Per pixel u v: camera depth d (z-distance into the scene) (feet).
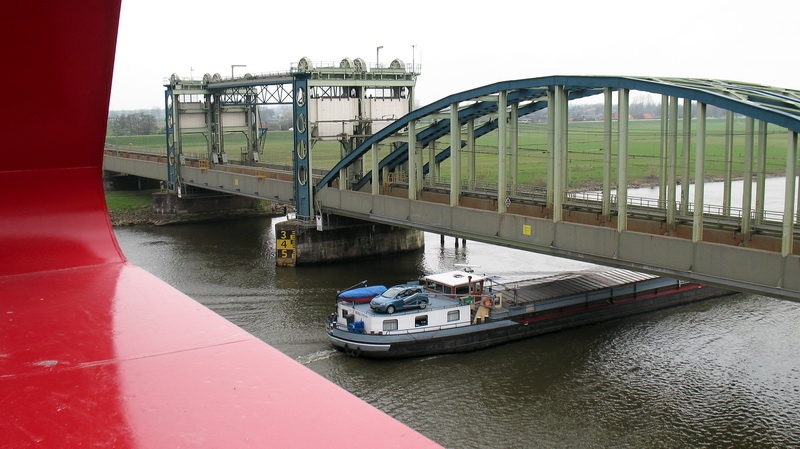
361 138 213.25
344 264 201.36
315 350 127.03
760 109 95.76
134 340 16.05
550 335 132.26
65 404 12.83
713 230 117.08
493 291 136.98
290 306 154.71
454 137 156.04
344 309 127.65
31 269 22.49
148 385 13.64
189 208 284.61
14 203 23.00
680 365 116.57
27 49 20.48
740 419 97.45
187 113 285.23
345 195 191.52
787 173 94.22
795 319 139.13
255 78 233.96
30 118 22.17
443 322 125.29
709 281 104.68
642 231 125.49
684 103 125.80
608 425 96.32
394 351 121.70
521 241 138.41
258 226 272.72
